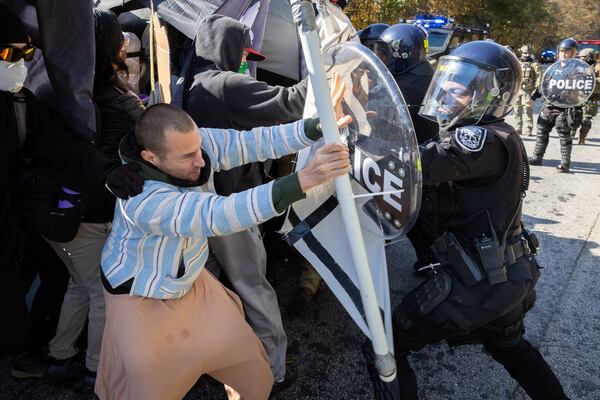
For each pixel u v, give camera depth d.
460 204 1.77
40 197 1.88
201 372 1.66
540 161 6.59
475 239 1.75
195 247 1.57
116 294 1.56
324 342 2.83
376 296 1.59
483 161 1.67
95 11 2.00
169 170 1.42
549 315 3.15
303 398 2.41
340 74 1.62
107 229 2.06
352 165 1.64
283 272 3.52
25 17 1.79
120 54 2.04
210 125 2.09
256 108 2.03
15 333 1.91
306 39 1.30
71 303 2.23
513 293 1.72
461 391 2.50
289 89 2.05
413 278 3.58
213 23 2.19
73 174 1.82
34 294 2.69
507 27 22.25
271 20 3.30
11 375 2.42
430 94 1.88
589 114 7.82
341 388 2.49
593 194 5.45
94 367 2.19
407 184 1.40
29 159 1.89
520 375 1.98
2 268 1.86
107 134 2.00
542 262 3.83
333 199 1.64
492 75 1.74
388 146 1.44
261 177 2.62
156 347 1.54
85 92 1.83
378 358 1.53
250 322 2.24
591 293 3.41
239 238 2.14
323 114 1.32
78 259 2.06
